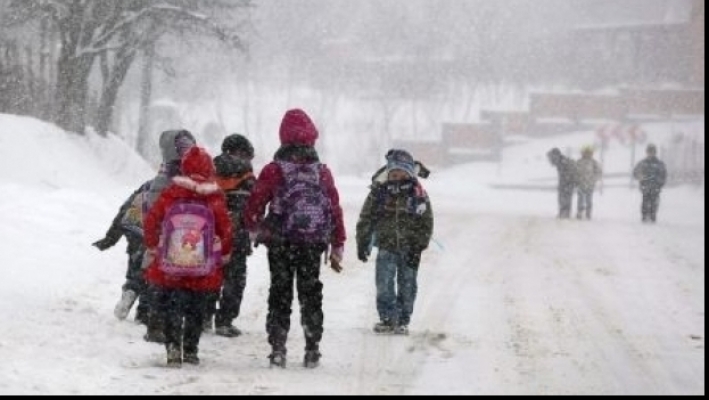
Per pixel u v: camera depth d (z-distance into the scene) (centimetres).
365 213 3338
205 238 2681
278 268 2759
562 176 8894
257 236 2764
